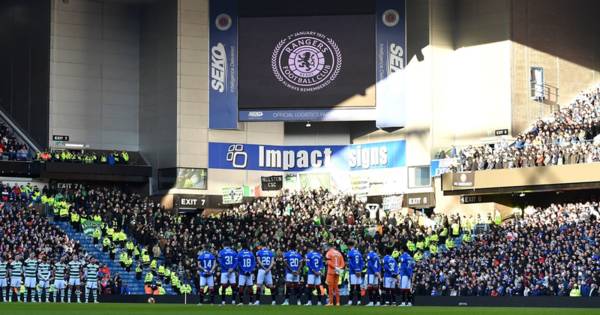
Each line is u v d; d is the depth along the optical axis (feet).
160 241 250.37
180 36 283.38
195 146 282.97
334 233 249.55
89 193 263.08
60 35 286.25
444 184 260.01
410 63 278.05
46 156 270.87
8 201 253.24
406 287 161.68
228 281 161.27
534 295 211.61
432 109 274.57
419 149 275.18
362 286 180.96
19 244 226.79
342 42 281.33
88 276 213.87
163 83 287.48
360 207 268.82
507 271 222.89
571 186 240.73
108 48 292.61
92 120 289.33
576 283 205.98
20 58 293.64
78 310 132.87
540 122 266.77
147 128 292.20
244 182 287.69
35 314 116.57
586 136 253.24
